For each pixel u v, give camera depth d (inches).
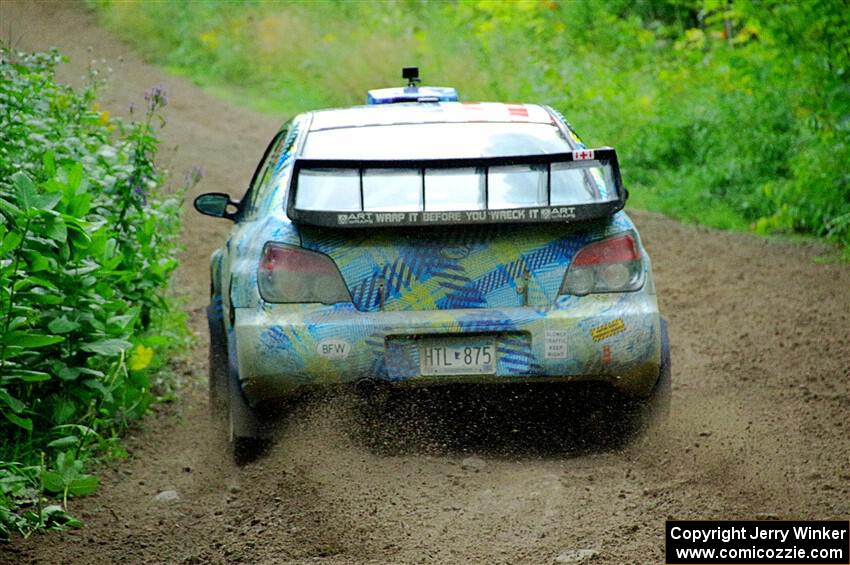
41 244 762.2
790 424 800.9
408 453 749.3
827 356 1002.7
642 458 740.7
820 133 1669.5
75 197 802.2
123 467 785.6
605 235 717.3
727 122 2028.8
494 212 683.4
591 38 2947.8
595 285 712.4
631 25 2950.3
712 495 655.8
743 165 1911.9
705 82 2381.9
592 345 702.5
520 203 737.0
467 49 2856.8
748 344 1067.3
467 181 745.6
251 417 735.1
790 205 1706.4
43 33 3257.9
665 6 3348.9
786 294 1277.1
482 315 699.4
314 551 598.9
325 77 3002.0
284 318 701.9
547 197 691.4
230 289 766.5
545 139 799.1
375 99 962.1
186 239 1594.5
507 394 723.4
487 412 740.7
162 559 605.0
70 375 771.4
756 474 691.4
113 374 843.4
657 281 1375.5
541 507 647.8
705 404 867.4
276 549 604.7
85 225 776.9
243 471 746.8
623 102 2357.3
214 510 679.1
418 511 650.2
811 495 650.8
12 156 900.0
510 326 698.8
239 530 638.5
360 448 745.6
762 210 1791.3
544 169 692.7
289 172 780.0
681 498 652.7
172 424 896.3
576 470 715.4
